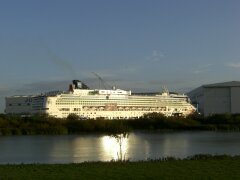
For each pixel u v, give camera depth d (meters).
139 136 162.00
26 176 42.31
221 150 97.31
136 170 45.75
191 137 153.12
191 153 90.69
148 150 100.19
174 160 54.53
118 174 43.47
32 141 141.75
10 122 197.25
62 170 46.22
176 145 115.50
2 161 80.50
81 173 44.19
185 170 45.41
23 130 190.50
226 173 43.50
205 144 117.81
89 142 133.00
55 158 86.06
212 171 44.69
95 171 45.31
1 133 185.38
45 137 165.75
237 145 112.75
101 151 101.00
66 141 139.75
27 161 80.00
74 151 102.44
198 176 42.06
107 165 50.00
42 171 45.66
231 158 55.31
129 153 92.75
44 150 106.44
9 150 106.81
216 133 183.38
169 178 41.25
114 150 102.62
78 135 178.12
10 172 44.97
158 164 50.16
